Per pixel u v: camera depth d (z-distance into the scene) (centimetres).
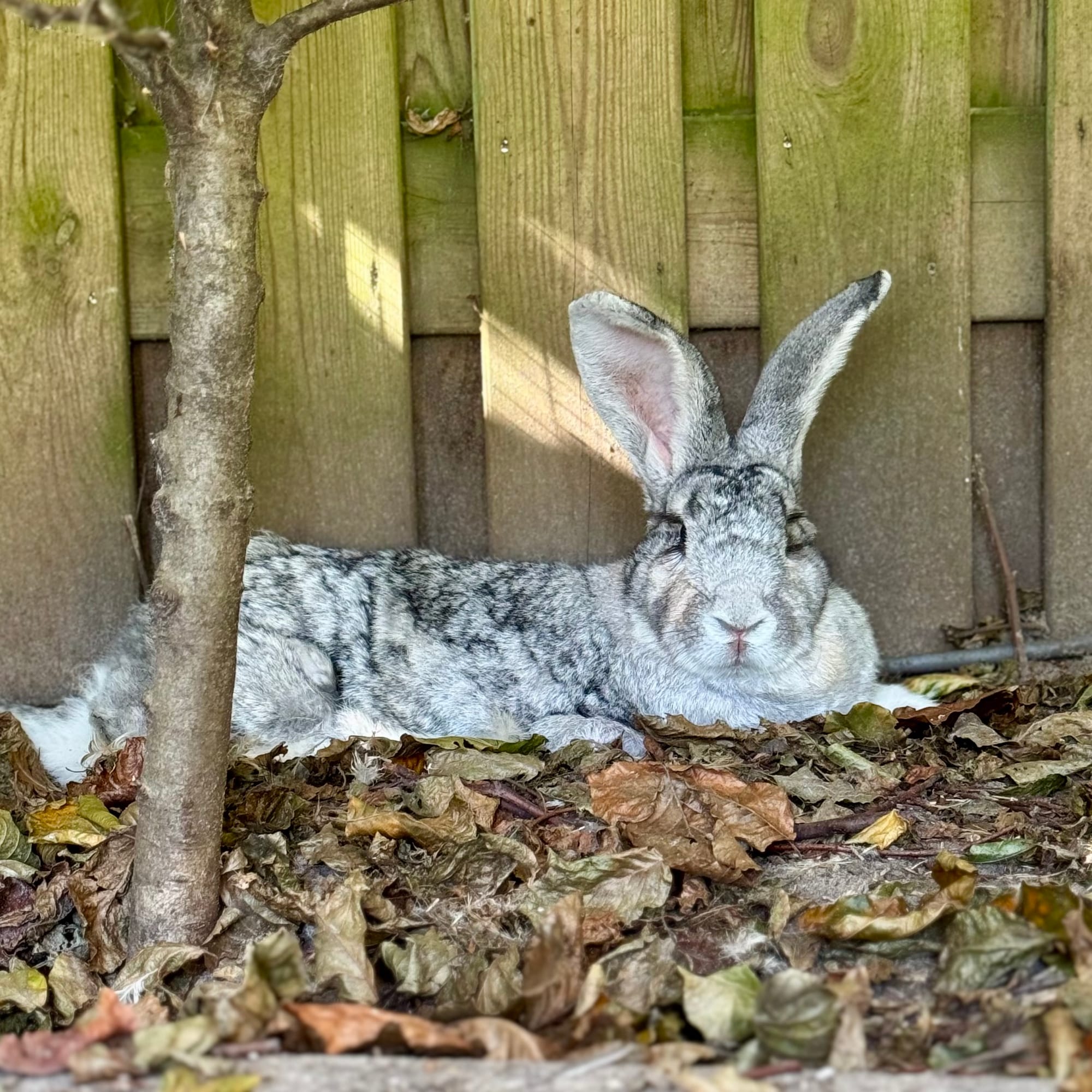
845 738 262
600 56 270
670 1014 230
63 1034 225
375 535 275
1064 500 275
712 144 272
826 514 276
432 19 272
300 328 273
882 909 236
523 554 276
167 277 272
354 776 255
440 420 277
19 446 271
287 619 270
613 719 272
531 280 273
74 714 269
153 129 271
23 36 268
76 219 270
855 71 271
